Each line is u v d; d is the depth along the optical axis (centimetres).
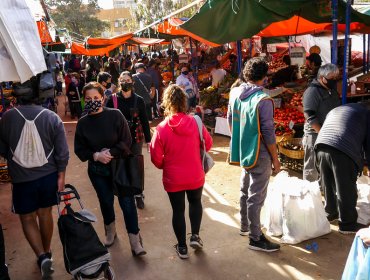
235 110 381
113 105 474
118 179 361
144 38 1672
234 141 388
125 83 464
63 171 353
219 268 364
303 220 399
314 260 367
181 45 1919
